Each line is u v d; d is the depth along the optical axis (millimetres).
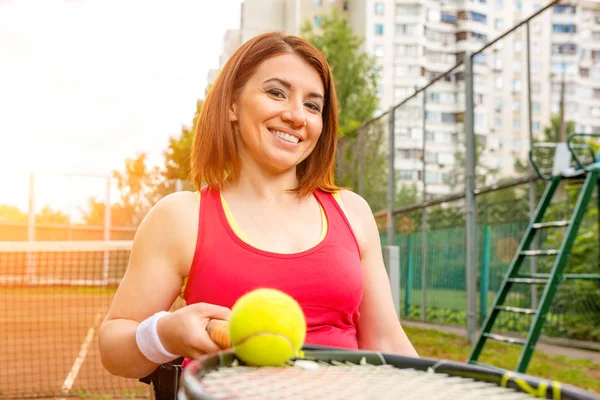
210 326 1204
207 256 1600
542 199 6449
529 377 838
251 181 1762
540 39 67750
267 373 945
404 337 1849
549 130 29828
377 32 67875
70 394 5766
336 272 1649
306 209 1793
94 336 10023
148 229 1643
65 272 18109
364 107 27406
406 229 13703
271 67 1725
